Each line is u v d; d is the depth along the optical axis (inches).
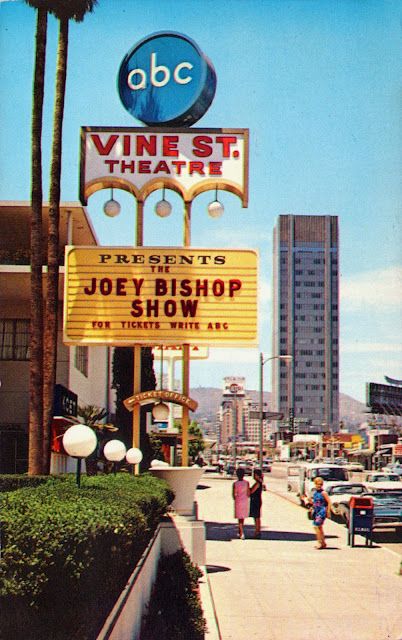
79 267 740.0
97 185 754.8
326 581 610.5
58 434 1136.2
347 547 851.4
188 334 730.2
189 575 566.3
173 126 768.3
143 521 362.9
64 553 246.7
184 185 749.9
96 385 1707.7
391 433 4972.9
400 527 1023.0
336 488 1235.2
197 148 753.6
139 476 671.1
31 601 242.7
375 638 420.8
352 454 4771.2
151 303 733.9
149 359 1196.5
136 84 762.8
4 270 1235.2
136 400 741.9
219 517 1226.0
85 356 1547.7
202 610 467.8
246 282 733.3
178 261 737.0
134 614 347.6
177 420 2790.4
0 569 243.3
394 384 4045.3
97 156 756.6
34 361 787.4
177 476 660.7
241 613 487.2
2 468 1283.2
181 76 759.1
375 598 540.1
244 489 913.5
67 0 759.1
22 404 1305.4
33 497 344.8
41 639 238.1
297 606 509.7
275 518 1221.1
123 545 306.7
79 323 733.9
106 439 1402.6
